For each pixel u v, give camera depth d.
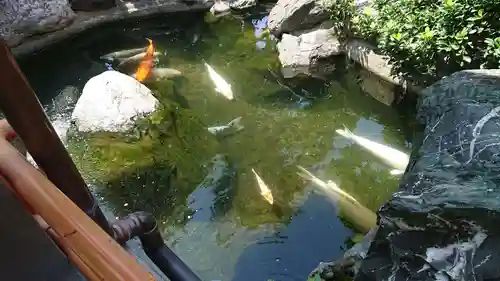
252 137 6.07
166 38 8.60
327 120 6.38
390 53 6.04
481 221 2.49
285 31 7.89
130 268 0.93
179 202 5.11
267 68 7.59
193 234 4.74
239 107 6.67
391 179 5.29
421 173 3.11
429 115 3.82
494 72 3.96
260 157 5.71
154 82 7.19
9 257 1.03
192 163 5.62
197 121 6.36
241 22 9.05
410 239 2.75
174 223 4.87
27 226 1.05
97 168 5.55
